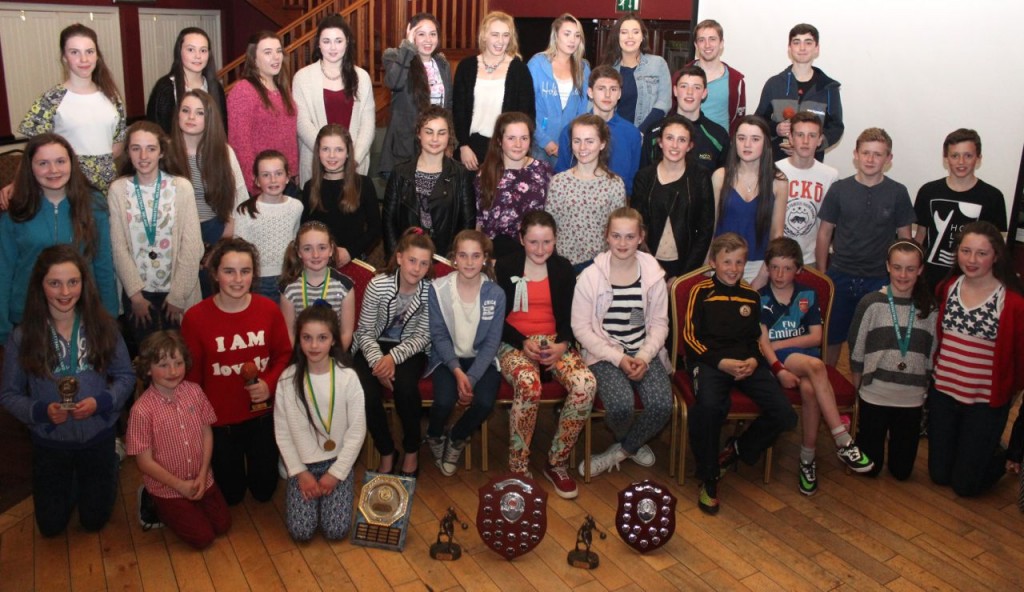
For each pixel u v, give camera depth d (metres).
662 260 3.83
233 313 3.05
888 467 3.52
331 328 2.86
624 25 4.48
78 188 3.20
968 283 3.30
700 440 3.20
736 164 3.77
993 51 4.39
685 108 4.20
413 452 3.31
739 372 3.21
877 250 3.89
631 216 3.30
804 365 3.29
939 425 3.41
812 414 3.30
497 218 3.80
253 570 2.79
